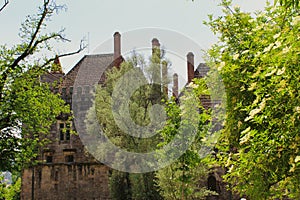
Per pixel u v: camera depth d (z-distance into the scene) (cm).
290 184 1170
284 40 837
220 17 1466
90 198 5100
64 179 5162
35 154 2908
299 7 718
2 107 2741
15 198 5250
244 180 1321
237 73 1337
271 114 874
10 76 2783
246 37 1352
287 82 806
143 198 3919
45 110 2889
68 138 5206
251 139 953
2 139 2769
